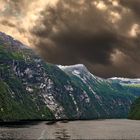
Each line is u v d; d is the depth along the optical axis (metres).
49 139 159.88
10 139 155.50
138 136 191.75
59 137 173.38
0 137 165.12
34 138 163.75
